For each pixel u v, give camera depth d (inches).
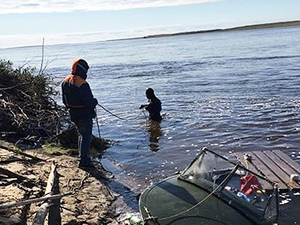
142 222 219.6
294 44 2694.4
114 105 864.9
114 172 404.8
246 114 672.4
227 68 1477.6
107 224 282.2
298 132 541.6
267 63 1540.4
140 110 780.0
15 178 319.9
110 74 1581.0
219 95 888.9
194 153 468.4
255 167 398.3
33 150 445.7
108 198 327.3
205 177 260.8
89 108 385.4
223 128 585.0
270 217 239.8
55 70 1924.2
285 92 866.1
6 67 597.9
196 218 223.1
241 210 233.6
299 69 1263.5
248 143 501.4
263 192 243.9
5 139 480.1
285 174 375.2
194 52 2751.0
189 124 623.5
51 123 529.7
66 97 387.2
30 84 593.0
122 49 4785.9
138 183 371.9
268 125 588.1
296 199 328.5
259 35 5413.4
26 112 542.3
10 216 234.8
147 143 526.3
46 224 245.3
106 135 587.5
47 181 331.0
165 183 265.0
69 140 492.1
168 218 221.9
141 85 1170.6
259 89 932.6
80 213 290.8
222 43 3964.1
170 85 1120.2
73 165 402.0
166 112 736.3
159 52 3184.1
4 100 532.1
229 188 246.7
